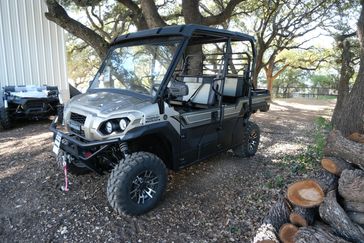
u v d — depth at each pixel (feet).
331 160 8.09
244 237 8.59
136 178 9.50
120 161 9.57
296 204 7.64
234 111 13.62
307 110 44.39
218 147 13.24
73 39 50.49
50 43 32.17
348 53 30.55
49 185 11.90
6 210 10.00
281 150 17.51
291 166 13.34
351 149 8.06
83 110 9.98
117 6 41.34
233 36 12.76
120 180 9.16
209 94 12.61
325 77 88.43
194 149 11.73
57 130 11.02
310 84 89.92
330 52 63.57
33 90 24.26
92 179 12.42
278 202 8.54
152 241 8.48
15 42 29.73
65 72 33.73
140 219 9.59
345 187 7.20
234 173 13.57
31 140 19.16
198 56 14.78
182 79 13.74
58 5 24.13
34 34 30.91
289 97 81.71
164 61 10.71
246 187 11.95
